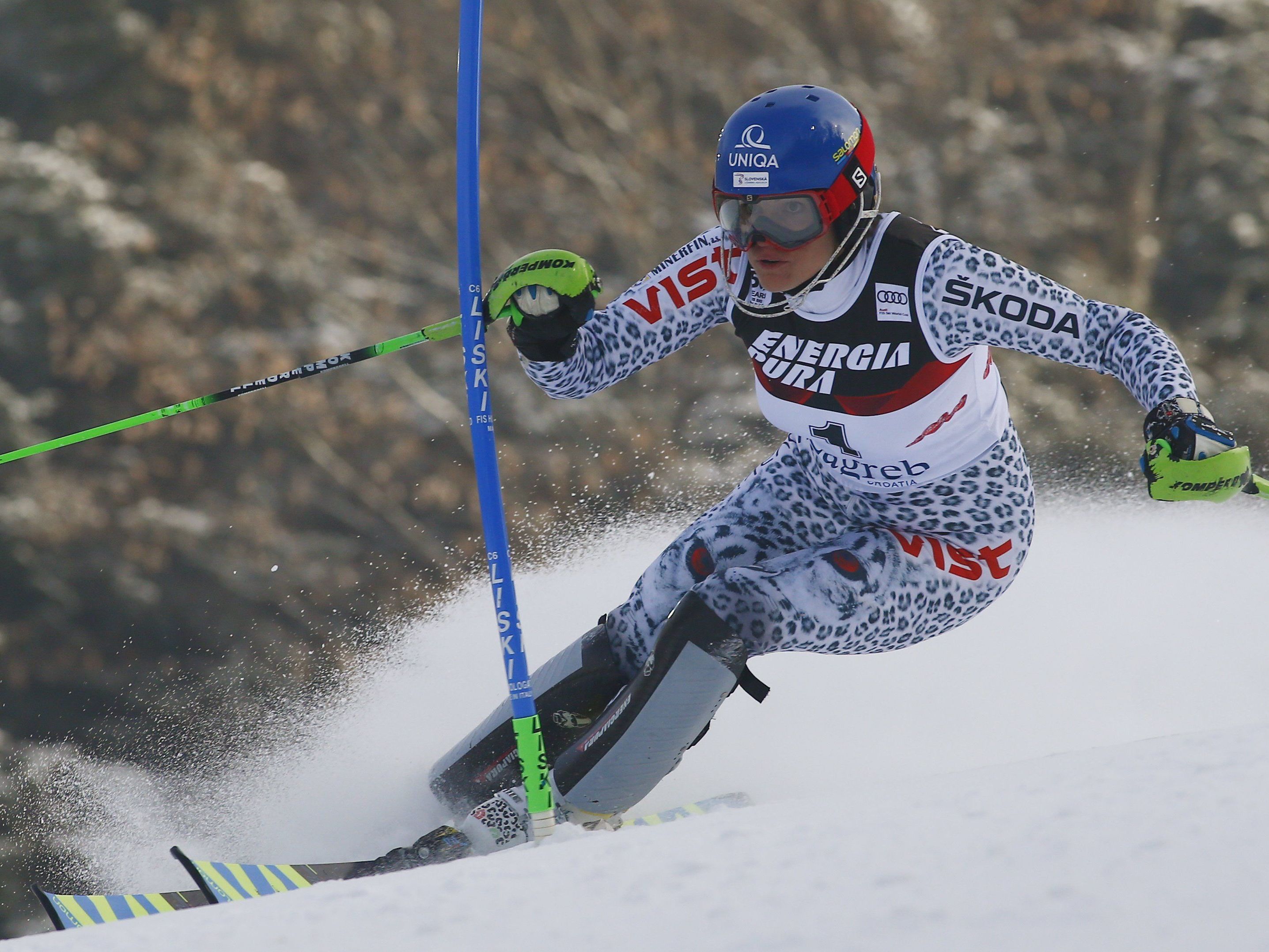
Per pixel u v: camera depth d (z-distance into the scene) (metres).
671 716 10.34
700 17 58.19
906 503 11.44
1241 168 57.19
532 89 58.31
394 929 6.08
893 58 58.75
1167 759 7.04
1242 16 58.12
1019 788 6.99
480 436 10.52
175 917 6.90
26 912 42.50
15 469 49.03
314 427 50.72
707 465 49.47
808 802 7.94
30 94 54.09
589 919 5.89
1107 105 58.66
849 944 5.30
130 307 50.50
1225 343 56.31
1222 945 4.93
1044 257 57.47
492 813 11.05
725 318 11.41
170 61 53.53
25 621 48.50
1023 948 5.09
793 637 10.50
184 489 51.19
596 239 57.06
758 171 9.91
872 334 10.41
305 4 55.22
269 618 49.84
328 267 54.28
